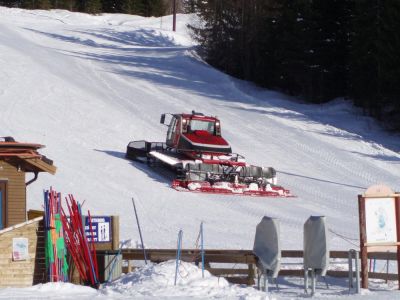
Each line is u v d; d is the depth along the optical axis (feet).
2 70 278.87
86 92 269.85
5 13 594.65
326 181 196.54
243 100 303.48
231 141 230.89
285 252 101.50
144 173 186.19
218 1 384.88
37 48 375.66
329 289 91.15
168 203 163.12
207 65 382.63
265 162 211.20
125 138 217.15
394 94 288.30
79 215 96.22
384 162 220.43
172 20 629.51
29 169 108.68
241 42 373.20
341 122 285.43
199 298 77.71
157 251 99.45
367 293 85.76
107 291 83.87
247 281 95.96
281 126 258.37
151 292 81.66
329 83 337.11
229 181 182.09
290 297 82.58
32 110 228.63
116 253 97.14
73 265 95.20
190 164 177.88
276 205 170.40
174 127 195.42
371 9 290.35
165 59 392.68
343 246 127.95
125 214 151.33
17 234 91.50
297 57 336.90
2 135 197.16
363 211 90.58
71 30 498.69
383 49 284.20
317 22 334.65
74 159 188.34
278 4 350.64
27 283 91.30
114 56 395.34
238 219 153.48
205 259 96.63
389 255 94.02
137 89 300.81
